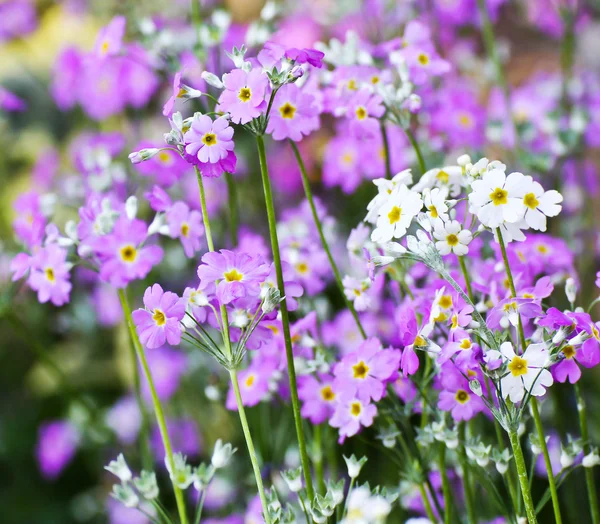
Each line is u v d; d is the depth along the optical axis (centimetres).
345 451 58
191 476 51
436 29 73
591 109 68
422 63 54
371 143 62
